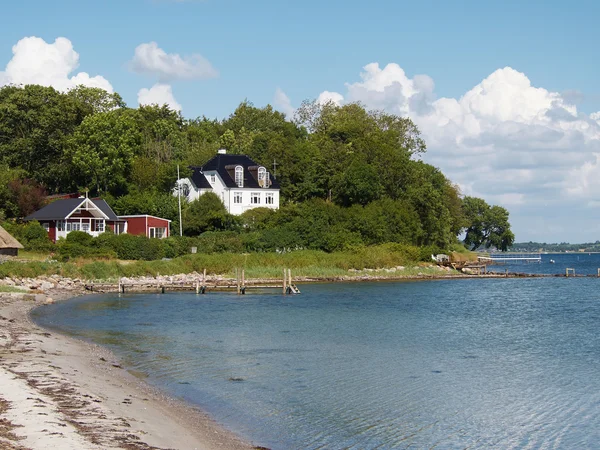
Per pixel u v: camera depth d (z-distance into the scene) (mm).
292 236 95188
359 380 26688
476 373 28516
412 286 78250
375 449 18281
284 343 35719
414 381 26766
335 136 130125
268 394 23891
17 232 81375
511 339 38406
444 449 18484
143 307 52844
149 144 118750
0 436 15320
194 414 20609
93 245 81312
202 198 100812
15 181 95812
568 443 19219
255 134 139375
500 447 18766
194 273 77812
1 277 63375
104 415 18453
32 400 19016
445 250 117562
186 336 37656
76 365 26609
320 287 74562
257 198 107812
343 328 42094
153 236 92875
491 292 72375
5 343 30766
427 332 40906
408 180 116250
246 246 91875
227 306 54469
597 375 28266
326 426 20188
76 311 49188
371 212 104125
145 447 15766
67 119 108375
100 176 103875
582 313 52531
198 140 139875
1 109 108500
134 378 25625
